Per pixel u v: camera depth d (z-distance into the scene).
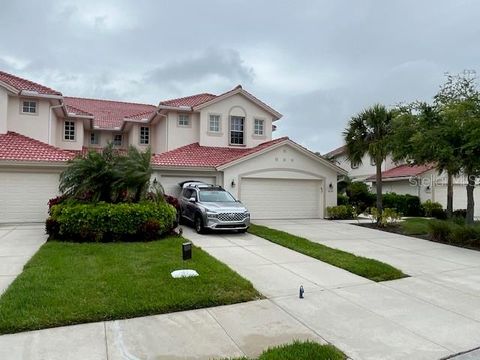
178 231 14.39
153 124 25.81
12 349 4.51
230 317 5.75
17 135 18.55
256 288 7.27
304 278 8.11
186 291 6.56
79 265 8.25
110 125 27.05
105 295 6.25
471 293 7.34
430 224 14.41
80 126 23.25
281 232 14.41
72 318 5.34
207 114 22.53
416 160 15.56
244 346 4.78
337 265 9.31
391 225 17.77
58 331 5.04
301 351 4.48
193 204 15.02
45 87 20.69
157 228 12.30
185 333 5.12
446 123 14.28
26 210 16.61
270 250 11.08
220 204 14.57
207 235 13.76
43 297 6.02
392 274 8.55
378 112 19.67
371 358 4.54
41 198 16.80
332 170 21.48
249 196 19.83
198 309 6.05
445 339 5.14
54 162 16.64
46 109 19.83
